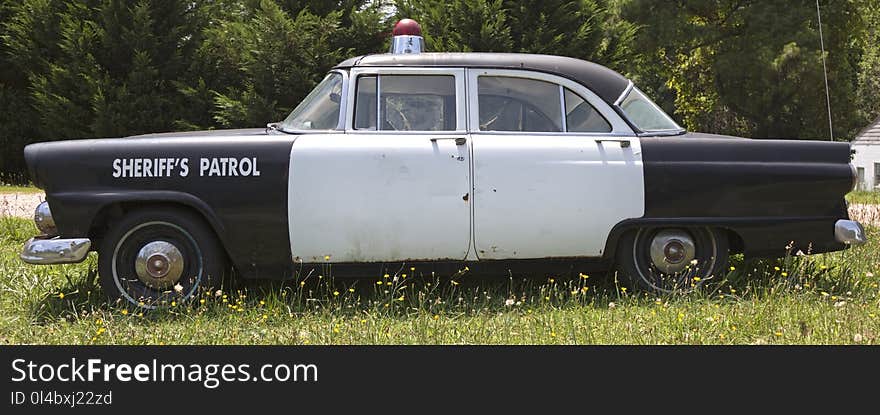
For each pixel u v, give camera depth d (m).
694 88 29.58
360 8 17.62
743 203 5.30
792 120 27.14
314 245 5.07
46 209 5.20
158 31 17.52
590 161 5.21
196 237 5.09
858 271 5.97
